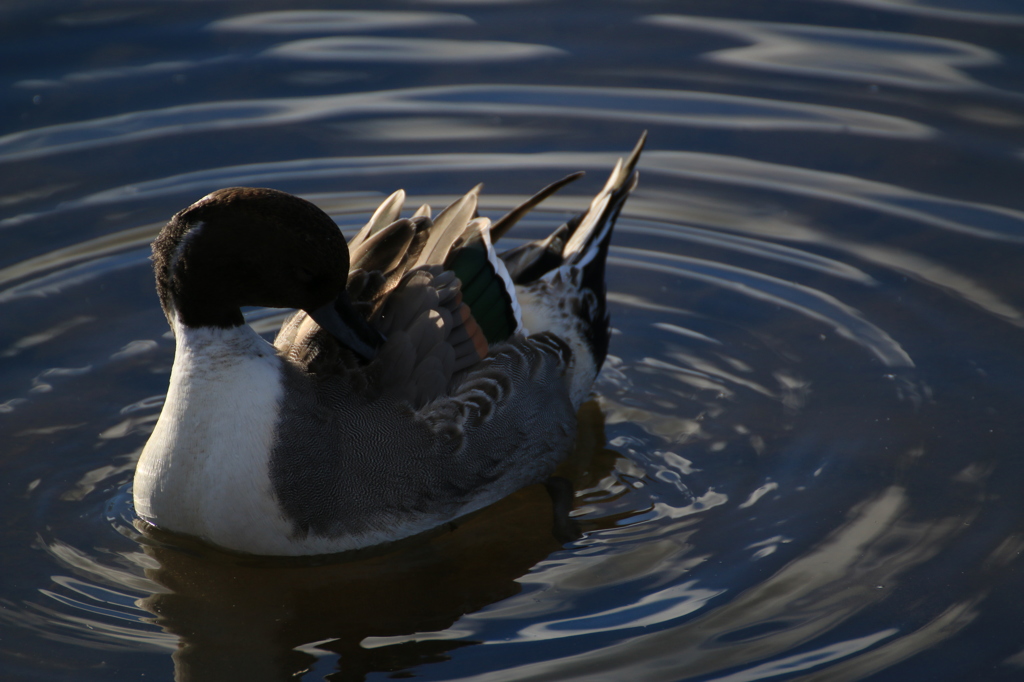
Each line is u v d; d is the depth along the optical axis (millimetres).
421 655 7848
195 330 8328
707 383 11094
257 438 8289
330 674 7691
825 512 9203
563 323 10586
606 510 9547
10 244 12641
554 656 7789
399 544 9078
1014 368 10742
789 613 8133
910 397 10531
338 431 8547
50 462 9859
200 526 8594
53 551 8867
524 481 9844
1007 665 7621
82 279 12219
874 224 13000
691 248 12992
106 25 16438
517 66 15906
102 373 10984
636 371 11352
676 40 16328
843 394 10680
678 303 12227
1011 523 8938
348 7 17250
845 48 15930
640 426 10609
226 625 8172
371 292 9219
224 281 8133
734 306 12117
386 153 14414
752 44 16141
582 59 15992
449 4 17297
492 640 7988
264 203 8102
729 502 9469
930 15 16609
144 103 14992
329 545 8711
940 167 13742
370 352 8703
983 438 9938
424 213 10086
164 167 13953
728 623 8055
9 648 7871
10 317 11594
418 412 8898
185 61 15812
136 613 8273
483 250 9859
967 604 8164
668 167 14102
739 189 13727
